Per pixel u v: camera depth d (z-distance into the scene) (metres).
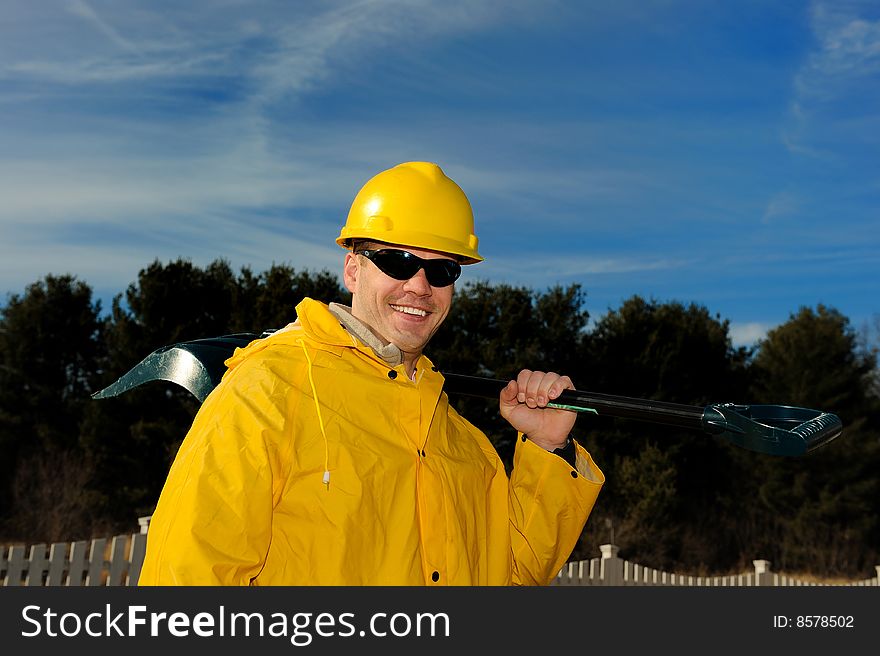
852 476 27.00
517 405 2.14
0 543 21.17
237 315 24.52
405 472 1.65
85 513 22.80
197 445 1.50
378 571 1.58
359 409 1.64
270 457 1.49
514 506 2.09
